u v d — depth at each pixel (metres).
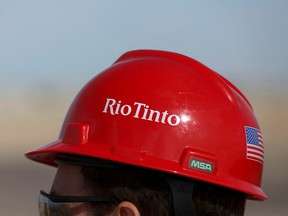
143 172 2.97
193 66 3.17
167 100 3.05
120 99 3.08
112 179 2.98
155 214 2.95
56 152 3.16
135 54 3.35
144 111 3.04
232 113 3.12
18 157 26.42
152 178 2.97
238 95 3.27
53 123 39.09
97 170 3.01
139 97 3.06
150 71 3.11
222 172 3.06
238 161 3.11
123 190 2.97
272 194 18.44
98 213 2.99
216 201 3.06
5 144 31.50
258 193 3.16
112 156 2.99
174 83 3.08
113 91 3.11
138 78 3.10
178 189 2.96
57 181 3.12
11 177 20.86
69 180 3.07
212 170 3.03
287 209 16.64
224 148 3.07
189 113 3.04
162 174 2.96
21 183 19.73
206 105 3.07
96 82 3.19
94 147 3.05
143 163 2.96
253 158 3.18
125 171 2.98
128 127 3.03
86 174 3.03
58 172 3.14
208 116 3.06
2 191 18.25
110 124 3.06
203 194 3.04
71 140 3.13
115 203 2.97
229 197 3.11
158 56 3.25
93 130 3.09
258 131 3.29
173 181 2.96
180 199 2.96
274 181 20.33
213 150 3.05
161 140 3.01
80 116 3.15
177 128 3.02
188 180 2.98
